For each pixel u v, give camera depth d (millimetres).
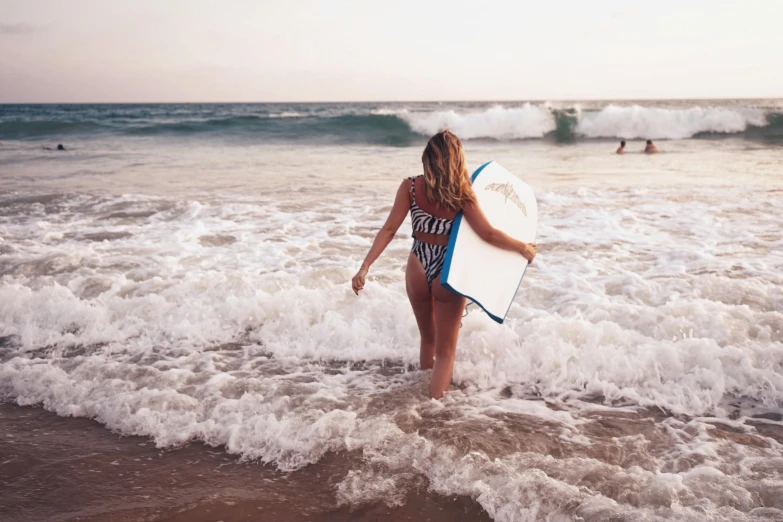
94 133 27141
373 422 2920
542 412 3100
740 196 9016
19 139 24953
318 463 2670
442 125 25719
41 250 6207
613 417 3059
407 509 2350
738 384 3305
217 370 3635
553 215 7816
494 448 2721
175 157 17109
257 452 2762
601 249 6047
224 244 6465
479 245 3090
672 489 2330
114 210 8461
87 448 2838
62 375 3523
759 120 24672
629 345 3619
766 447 2748
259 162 15586
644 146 21672
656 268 5332
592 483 2410
